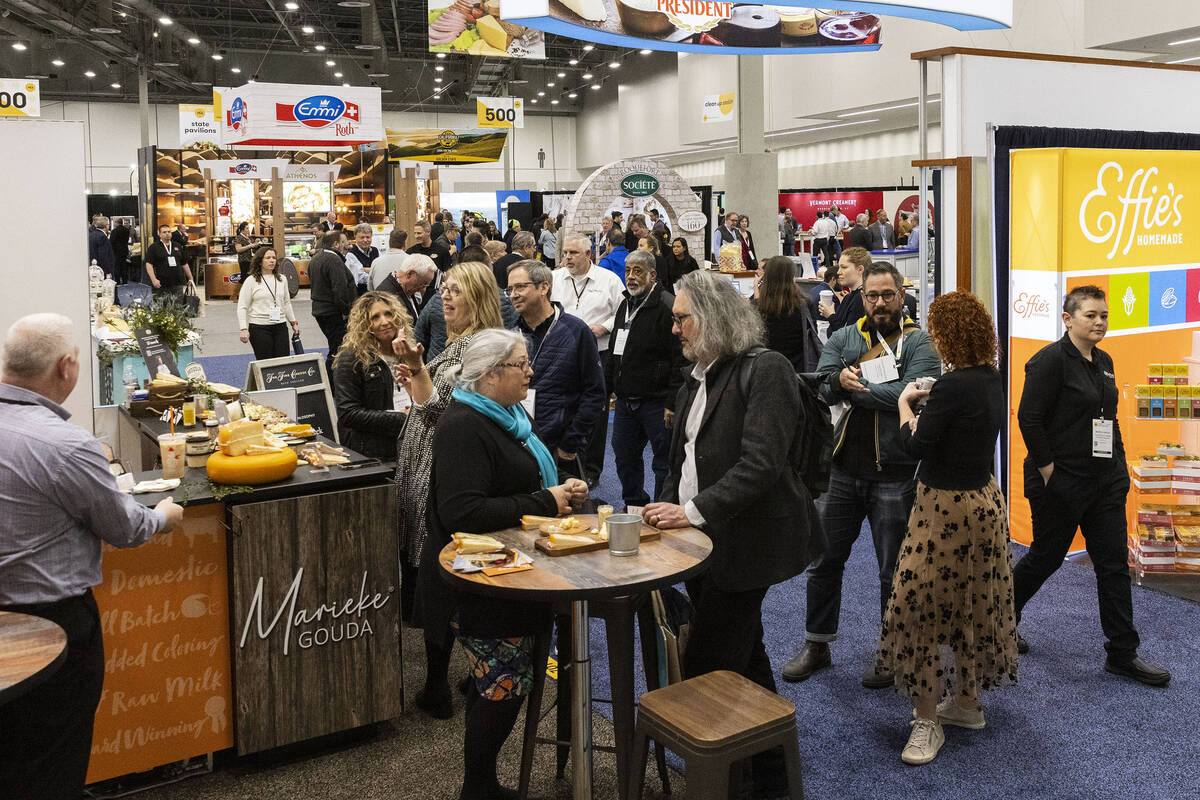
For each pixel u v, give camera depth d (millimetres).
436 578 2561
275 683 2830
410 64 31531
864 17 7855
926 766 2832
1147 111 5250
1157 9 11375
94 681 2195
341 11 24188
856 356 3439
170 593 2736
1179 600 4133
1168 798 2641
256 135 15875
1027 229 4621
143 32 23250
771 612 4090
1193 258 4875
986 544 2859
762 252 12836
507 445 2477
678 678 2510
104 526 2170
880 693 3328
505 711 2393
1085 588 4289
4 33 25156
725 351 2475
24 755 2090
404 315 3762
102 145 31141
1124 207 4594
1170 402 4285
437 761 2889
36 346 2113
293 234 21969
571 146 36062
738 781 2457
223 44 28344
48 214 4070
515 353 2445
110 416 4648
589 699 2285
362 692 2957
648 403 4875
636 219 9414
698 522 2359
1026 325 4668
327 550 2871
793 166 23906
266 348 8164
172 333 5031
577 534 2322
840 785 2730
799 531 2498
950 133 4777
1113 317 4648
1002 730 3049
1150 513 4410
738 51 7730
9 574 2055
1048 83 4902
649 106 27359
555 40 26484
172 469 2971
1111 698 3252
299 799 2688
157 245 13906
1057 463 3430
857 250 4801
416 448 3195
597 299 6000
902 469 3258
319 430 4520
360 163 23312
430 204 22922
